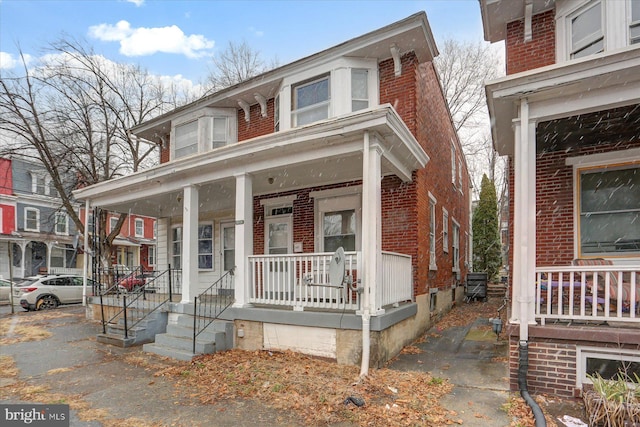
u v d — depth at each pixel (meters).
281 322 6.80
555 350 4.80
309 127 6.53
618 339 4.47
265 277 7.36
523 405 4.49
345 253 6.44
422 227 8.80
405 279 7.88
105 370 6.36
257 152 7.24
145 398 5.05
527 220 5.01
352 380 5.40
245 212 7.69
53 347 8.08
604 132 6.14
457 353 6.96
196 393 5.17
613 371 4.55
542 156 7.23
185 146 12.39
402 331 7.27
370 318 5.98
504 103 5.31
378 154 6.33
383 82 8.98
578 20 6.73
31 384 5.70
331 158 6.91
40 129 14.48
